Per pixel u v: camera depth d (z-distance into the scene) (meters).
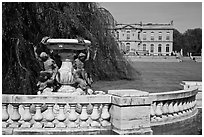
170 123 9.37
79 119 8.22
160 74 35.41
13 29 12.51
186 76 33.44
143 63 63.50
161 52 111.94
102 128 8.16
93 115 8.20
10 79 12.27
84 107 8.20
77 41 9.50
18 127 7.95
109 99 8.19
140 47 111.44
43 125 8.05
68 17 15.06
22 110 8.09
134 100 7.91
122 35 109.94
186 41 121.12
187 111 10.32
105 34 19.14
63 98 7.99
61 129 8.02
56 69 9.99
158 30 111.75
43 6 14.05
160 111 9.09
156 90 20.44
